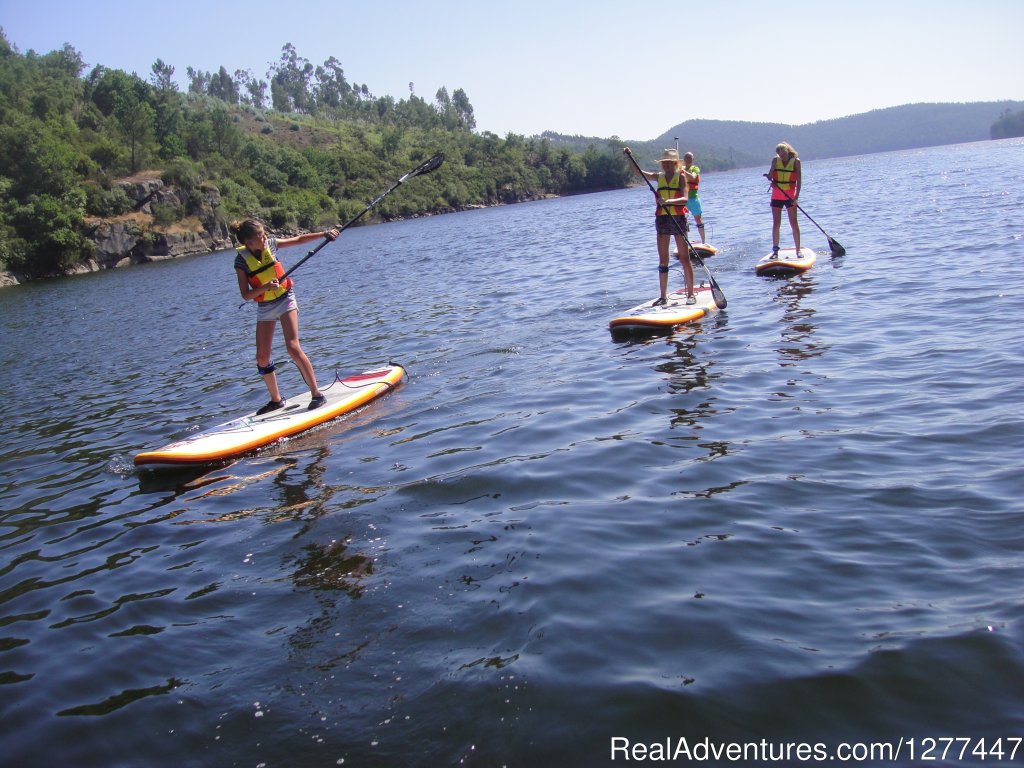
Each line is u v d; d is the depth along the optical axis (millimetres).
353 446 6309
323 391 7805
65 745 3021
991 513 3910
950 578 3387
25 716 3240
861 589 3387
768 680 2842
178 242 58500
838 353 7145
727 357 7461
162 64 120312
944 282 9719
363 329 12094
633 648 3117
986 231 13812
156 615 3973
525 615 3447
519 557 4000
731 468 4863
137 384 10305
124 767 2857
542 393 7027
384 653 3324
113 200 57000
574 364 7926
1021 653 2820
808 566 3623
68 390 10531
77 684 3436
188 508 5488
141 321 18344
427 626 3479
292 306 7098
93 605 4191
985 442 4793
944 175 36875
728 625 3209
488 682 3000
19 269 50219
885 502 4172
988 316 7809
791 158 12195
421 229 54281
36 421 8844
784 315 8938
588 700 2834
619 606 3436
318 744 2826
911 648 2922
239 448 6473
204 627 3785
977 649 2871
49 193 53094
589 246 21609
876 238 14828
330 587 3990
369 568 4121
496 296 13539
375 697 3039
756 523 4105
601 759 2568
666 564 3773
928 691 2703
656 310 9453
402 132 127375
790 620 3209
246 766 2771
